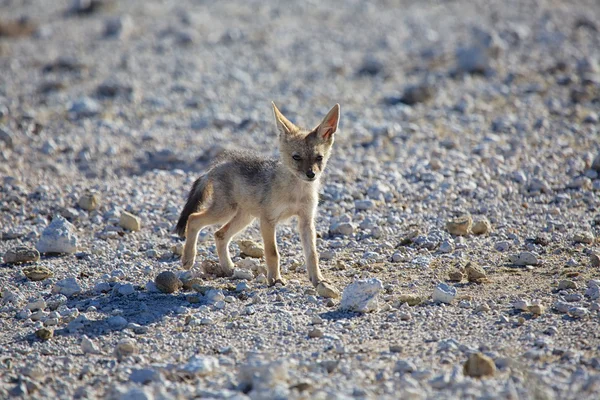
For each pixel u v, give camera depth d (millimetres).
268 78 34000
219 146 23391
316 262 13719
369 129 25266
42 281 14250
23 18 46094
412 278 13789
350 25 45281
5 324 12352
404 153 22359
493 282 13359
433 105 28094
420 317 11883
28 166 22359
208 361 10117
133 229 17219
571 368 9633
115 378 10016
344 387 9227
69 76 34344
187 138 25312
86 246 16344
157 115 28359
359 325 11680
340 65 35719
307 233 13875
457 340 10859
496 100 28016
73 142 24562
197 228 14555
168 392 9273
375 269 14375
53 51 39531
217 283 13969
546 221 16703
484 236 16062
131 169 22484
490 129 24484
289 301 12883
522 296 12578
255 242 15844
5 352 11133
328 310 12422
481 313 11914
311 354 10539
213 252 15766
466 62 32625
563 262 14258
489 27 40281
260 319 12062
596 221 16500
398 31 42969
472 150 22156
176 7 50844
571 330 11008
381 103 29266
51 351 11133
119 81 32562
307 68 35812
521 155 21484
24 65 36781
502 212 17453
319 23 46094
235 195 14391
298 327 11672
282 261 15188
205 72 34969
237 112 28484
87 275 14562
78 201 18922
